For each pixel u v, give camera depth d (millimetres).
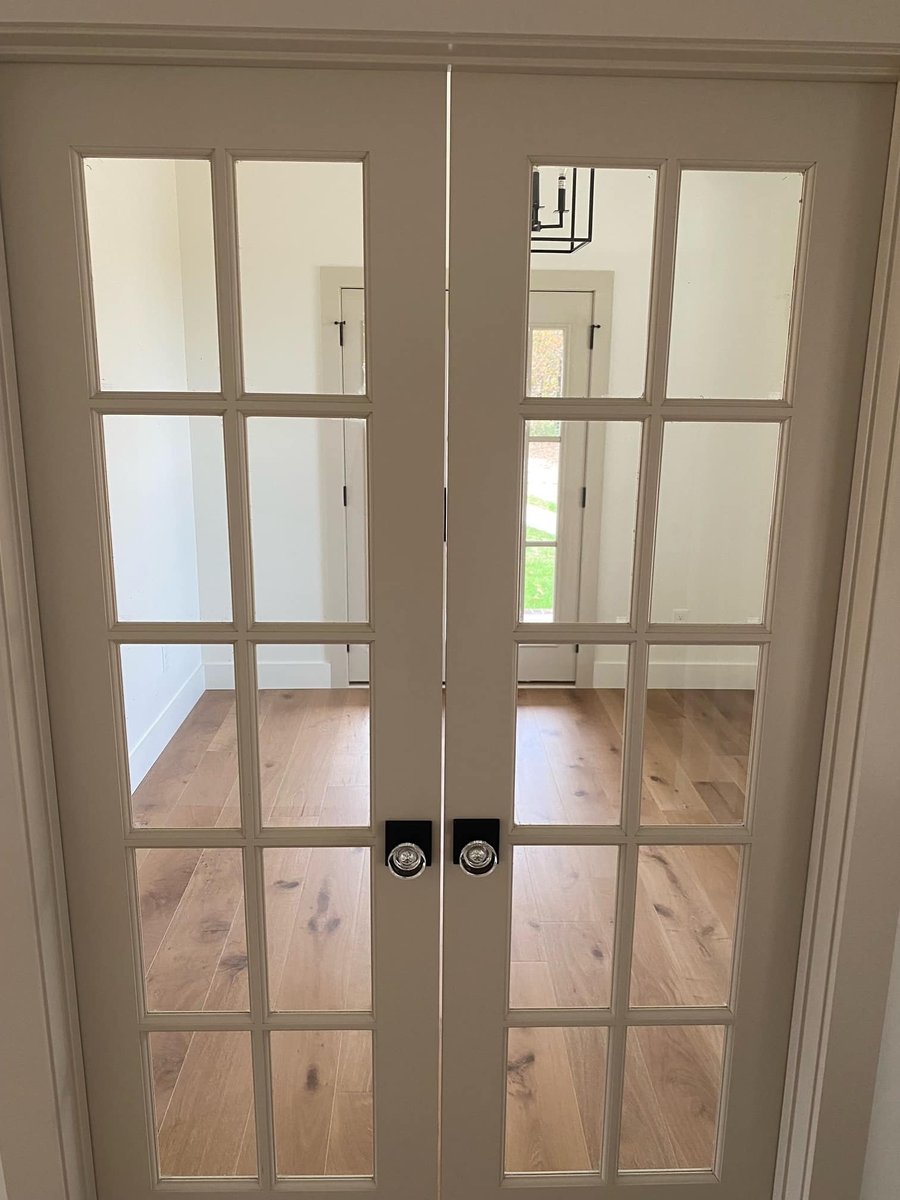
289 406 1308
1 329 1249
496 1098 1572
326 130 1238
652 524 1367
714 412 1334
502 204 1261
